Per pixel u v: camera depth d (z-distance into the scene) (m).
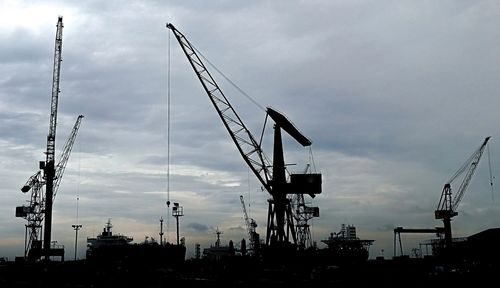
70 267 119.75
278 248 111.19
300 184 111.44
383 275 94.94
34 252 154.88
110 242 168.12
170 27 110.62
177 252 136.62
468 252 129.38
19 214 164.75
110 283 93.44
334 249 149.50
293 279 91.44
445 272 94.12
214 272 108.44
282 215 112.44
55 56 165.25
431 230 190.25
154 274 102.00
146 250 132.00
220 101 114.88
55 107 165.12
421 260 136.25
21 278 107.69
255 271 103.69
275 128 113.25
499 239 120.81
